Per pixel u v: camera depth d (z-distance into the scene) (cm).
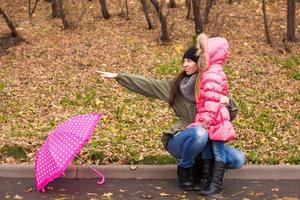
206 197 567
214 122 548
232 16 1352
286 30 1271
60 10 1304
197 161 590
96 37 1245
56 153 555
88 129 568
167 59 1109
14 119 846
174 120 834
